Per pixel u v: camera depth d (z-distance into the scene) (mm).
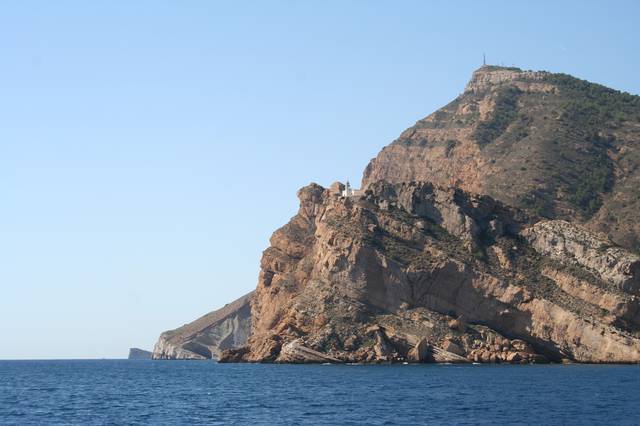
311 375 187500
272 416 116188
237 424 109000
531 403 127375
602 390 145875
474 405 125125
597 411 118062
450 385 156875
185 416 119062
